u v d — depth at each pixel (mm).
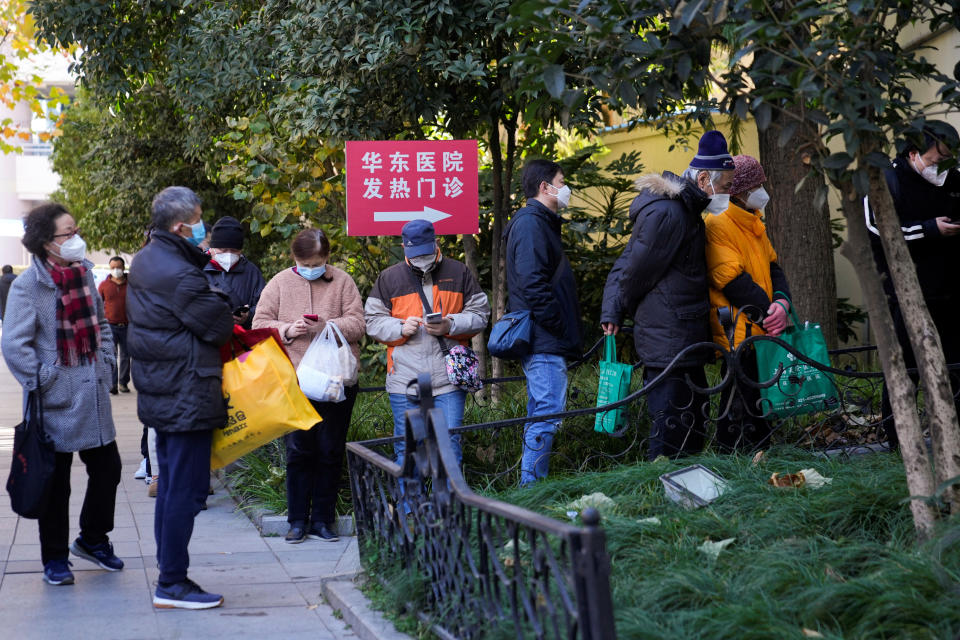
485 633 3459
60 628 4215
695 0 3570
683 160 13211
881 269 5930
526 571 3814
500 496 5332
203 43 10430
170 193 4539
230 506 6887
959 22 4375
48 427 4723
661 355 5617
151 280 4410
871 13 4078
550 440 5859
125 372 14875
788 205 8445
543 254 5742
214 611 4484
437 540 3859
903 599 3322
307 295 6031
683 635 3256
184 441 4480
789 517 4375
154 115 15953
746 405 5738
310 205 9656
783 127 3918
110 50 11742
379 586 4445
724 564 3986
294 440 5863
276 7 9531
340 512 6422
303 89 9000
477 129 9523
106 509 5094
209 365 4453
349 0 8109
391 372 6012
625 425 5789
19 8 15664
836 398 5934
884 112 4203
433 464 3777
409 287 5984
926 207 5754
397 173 7039
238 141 10492
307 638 4105
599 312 11258
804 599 3480
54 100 17688
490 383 7473
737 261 5773
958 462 4086
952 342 5965
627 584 3791
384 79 8391
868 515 4344
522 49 4301
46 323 4746
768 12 3777
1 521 6215
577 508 4824
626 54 4008
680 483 4949
